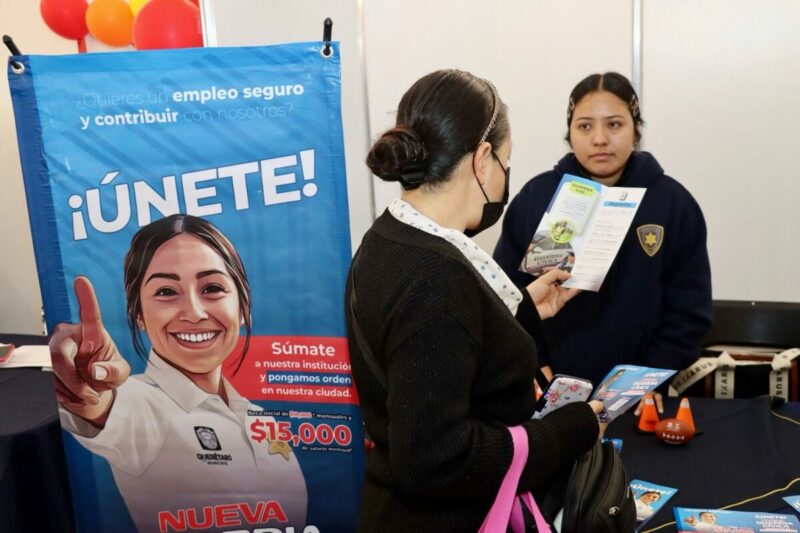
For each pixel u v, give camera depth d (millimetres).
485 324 866
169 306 1253
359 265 932
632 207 1453
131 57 1188
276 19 2725
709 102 2492
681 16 2449
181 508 1331
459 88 923
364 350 908
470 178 940
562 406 1007
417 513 905
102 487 1320
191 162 1212
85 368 1273
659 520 1156
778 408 1610
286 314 1262
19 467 1637
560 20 2555
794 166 2457
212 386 1284
